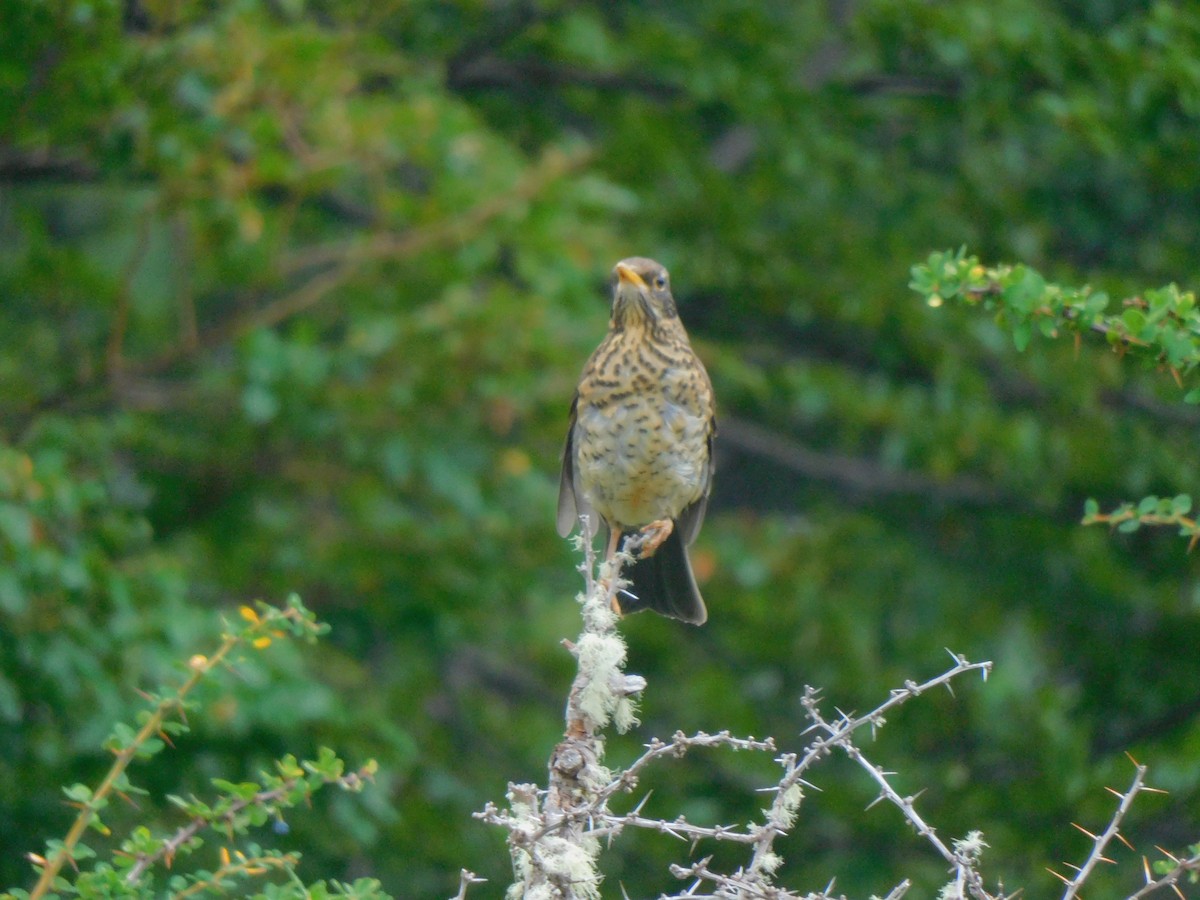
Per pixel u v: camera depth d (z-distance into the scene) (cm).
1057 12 1421
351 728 961
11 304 1367
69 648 857
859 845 1271
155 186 1159
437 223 1217
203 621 910
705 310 1697
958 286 597
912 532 1641
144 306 1481
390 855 1211
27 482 873
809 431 1728
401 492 1338
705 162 1588
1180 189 1293
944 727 1316
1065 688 1395
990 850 1153
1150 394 1440
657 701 1471
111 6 969
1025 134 1412
